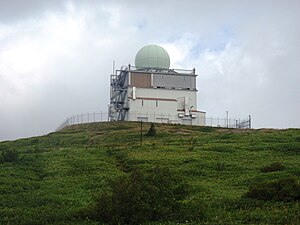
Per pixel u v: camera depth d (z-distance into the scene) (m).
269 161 35.53
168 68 84.38
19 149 49.84
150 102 78.19
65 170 33.44
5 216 19.27
